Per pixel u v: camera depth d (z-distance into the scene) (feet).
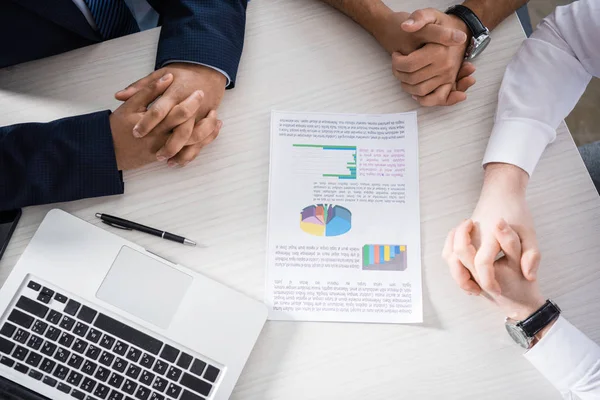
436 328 2.63
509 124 2.80
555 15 3.07
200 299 2.63
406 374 2.58
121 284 2.64
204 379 2.54
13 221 2.74
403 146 2.86
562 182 2.80
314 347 2.61
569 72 2.94
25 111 2.90
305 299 2.66
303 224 2.75
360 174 2.81
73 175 2.73
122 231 2.76
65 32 2.97
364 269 2.70
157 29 3.03
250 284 2.69
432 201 2.80
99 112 2.79
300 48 3.02
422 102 2.87
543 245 2.73
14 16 2.80
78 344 2.55
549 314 2.53
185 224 2.76
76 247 2.68
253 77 2.97
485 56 3.01
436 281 2.69
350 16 3.04
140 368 2.54
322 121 2.89
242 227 2.76
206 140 2.81
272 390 2.57
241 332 2.59
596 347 2.54
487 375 2.58
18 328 2.55
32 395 2.44
